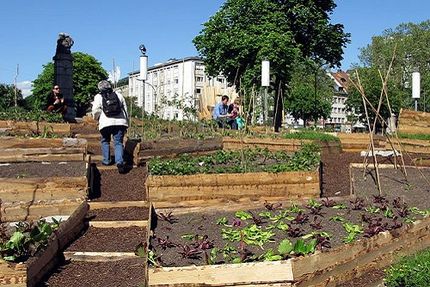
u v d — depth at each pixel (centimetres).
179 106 1614
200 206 744
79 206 704
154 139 1106
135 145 988
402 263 500
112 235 662
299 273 451
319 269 474
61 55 2039
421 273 454
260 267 445
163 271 446
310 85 5072
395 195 768
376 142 1259
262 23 3192
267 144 1204
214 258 486
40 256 522
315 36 3328
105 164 962
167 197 762
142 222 693
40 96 6022
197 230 609
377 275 529
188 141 1088
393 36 5319
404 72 5031
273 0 3303
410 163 1014
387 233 567
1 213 707
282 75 3102
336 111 9275
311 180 788
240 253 499
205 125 1544
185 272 445
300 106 4925
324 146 1212
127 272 549
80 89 5962
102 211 742
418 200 738
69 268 566
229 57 3253
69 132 1239
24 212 717
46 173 794
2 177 759
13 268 479
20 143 929
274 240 559
